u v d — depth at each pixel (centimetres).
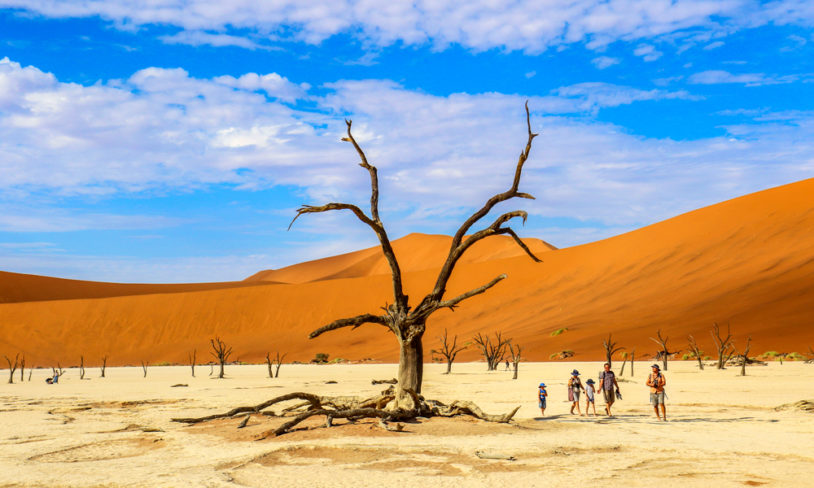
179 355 11312
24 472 1188
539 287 11262
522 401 2759
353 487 1035
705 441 1471
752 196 11362
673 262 10425
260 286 13262
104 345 11988
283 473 1153
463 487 1030
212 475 1133
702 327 7788
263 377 5519
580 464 1212
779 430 1673
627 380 4025
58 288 16312
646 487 1014
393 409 1795
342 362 9194
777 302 7981
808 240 9456
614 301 9762
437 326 10850
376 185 1911
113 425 1973
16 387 4603
